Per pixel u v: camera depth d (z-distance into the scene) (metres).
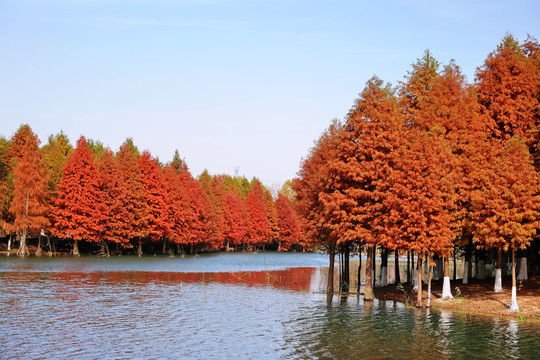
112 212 89.19
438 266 53.81
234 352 24.69
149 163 99.62
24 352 23.30
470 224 38.72
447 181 37.12
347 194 41.75
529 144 42.56
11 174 90.75
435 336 28.81
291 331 29.75
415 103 47.41
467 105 43.03
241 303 40.00
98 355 23.33
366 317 34.69
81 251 93.62
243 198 170.25
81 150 85.38
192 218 108.44
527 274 48.31
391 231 37.69
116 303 37.25
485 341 27.62
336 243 44.84
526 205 36.75
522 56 45.78
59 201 83.75
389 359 23.97
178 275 61.28
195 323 31.25
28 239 97.12
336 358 24.02
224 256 114.56
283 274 71.81
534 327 31.55
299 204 51.12
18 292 40.22
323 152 50.72
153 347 25.05
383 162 40.28
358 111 42.78
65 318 30.97
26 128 106.44
